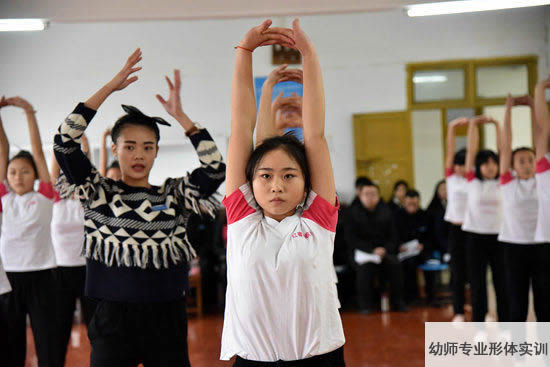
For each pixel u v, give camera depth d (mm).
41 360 3180
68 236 3598
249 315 1494
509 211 3785
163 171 7297
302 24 7656
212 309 6066
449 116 7695
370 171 7621
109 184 2182
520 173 3805
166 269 2123
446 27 7621
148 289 2084
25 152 3404
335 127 7660
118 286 2076
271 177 1501
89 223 2125
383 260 5797
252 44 1627
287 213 1576
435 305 5973
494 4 4004
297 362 1510
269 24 1599
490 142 7797
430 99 7641
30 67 7434
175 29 7527
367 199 5934
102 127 7312
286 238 1503
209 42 7531
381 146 7621
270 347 1506
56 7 4008
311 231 1520
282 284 1471
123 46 7477
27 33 7441
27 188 3295
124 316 2061
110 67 7457
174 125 7355
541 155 3502
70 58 7465
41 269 3227
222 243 6199
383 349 4055
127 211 2121
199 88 7516
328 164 1561
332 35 7652
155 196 2193
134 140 2176
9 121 7359
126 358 2061
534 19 7551
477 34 7598
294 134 1646
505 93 7598
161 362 2096
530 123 7652
